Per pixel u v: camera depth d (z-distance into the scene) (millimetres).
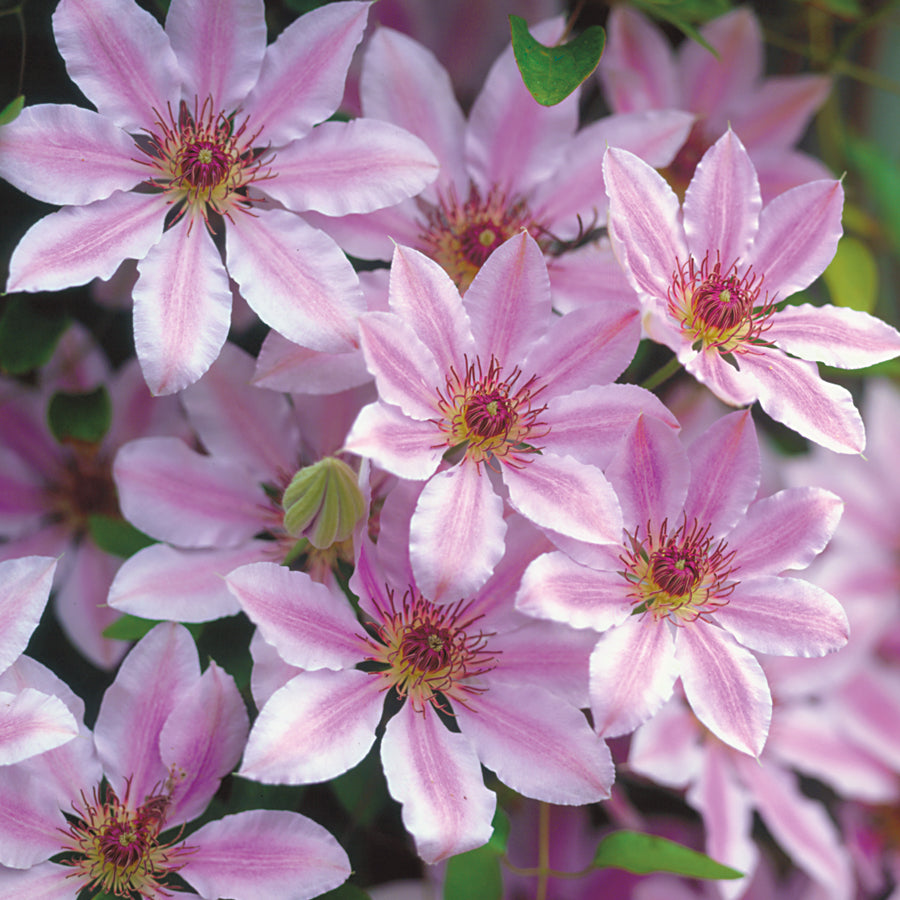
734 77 1013
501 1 985
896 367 945
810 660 1022
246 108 896
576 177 937
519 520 880
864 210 1030
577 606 862
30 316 926
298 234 885
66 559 985
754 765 1013
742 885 981
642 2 964
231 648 905
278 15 954
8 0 931
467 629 883
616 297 917
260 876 866
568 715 867
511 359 882
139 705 873
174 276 881
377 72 922
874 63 1050
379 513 916
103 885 874
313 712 854
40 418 979
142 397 979
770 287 901
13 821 862
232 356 918
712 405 988
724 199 896
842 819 1042
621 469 875
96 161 882
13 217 944
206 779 877
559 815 984
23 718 850
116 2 880
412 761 863
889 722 1021
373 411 852
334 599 870
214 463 920
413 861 964
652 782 1000
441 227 934
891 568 1036
